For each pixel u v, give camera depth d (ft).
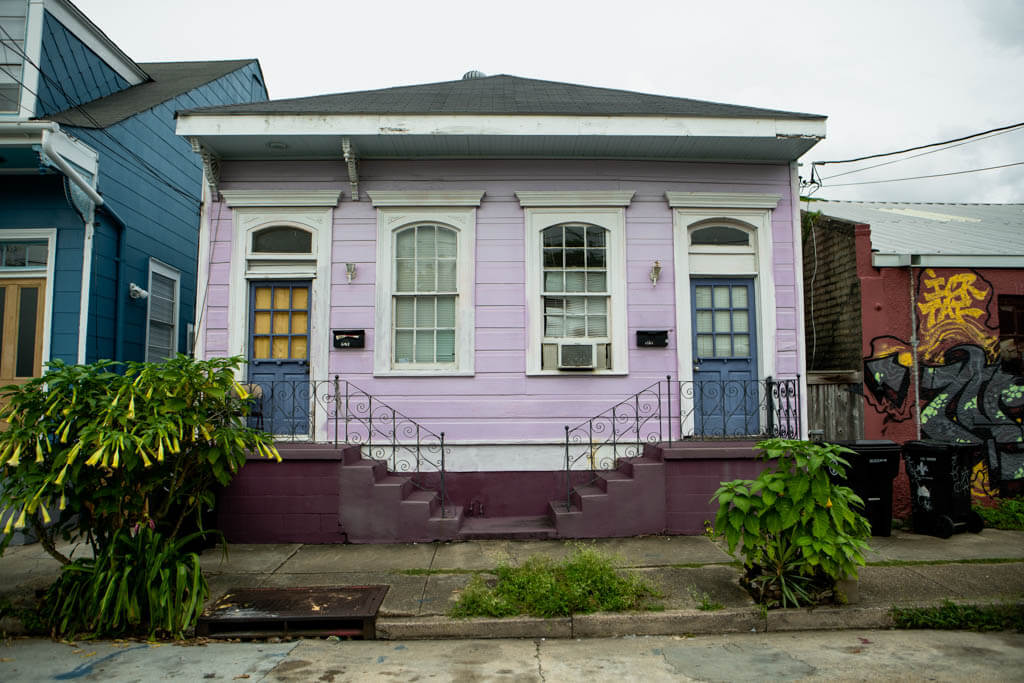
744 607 16.76
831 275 30.09
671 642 15.79
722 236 27.96
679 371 26.71
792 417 26.48
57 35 29.04
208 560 21.22
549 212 27.22
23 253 26.40
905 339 27.37
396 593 18.08
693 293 27.76
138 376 17.46
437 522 23.08
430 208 27.04
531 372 26.43
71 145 25.16
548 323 27.14
